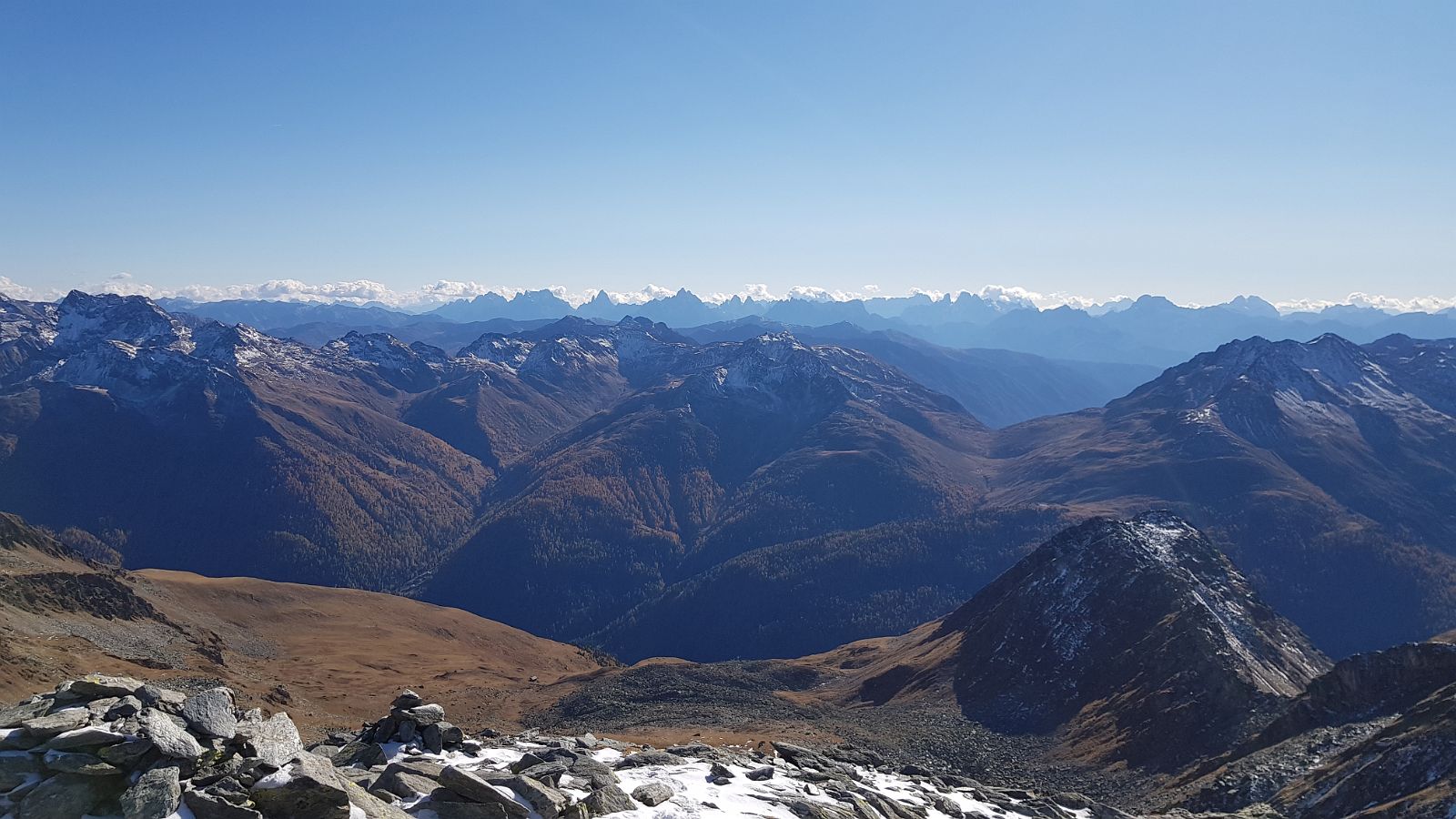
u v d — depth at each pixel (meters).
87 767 20.88
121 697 23.86
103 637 116.06
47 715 22.28
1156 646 126.62
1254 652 124.62
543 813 25.19
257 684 114.81
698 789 31.52
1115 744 111.56
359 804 22.33
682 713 134.50
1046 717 126.75
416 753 30.00
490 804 24.44
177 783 20.95
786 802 31.53
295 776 21.41
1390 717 85.25
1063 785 104.06
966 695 141.88
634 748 39.84
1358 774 71.06
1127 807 92.19
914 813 37.59
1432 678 87.81
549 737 38.88
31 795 20.31
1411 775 66.81
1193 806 85.88
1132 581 144.62
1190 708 110.19
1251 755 91.25
